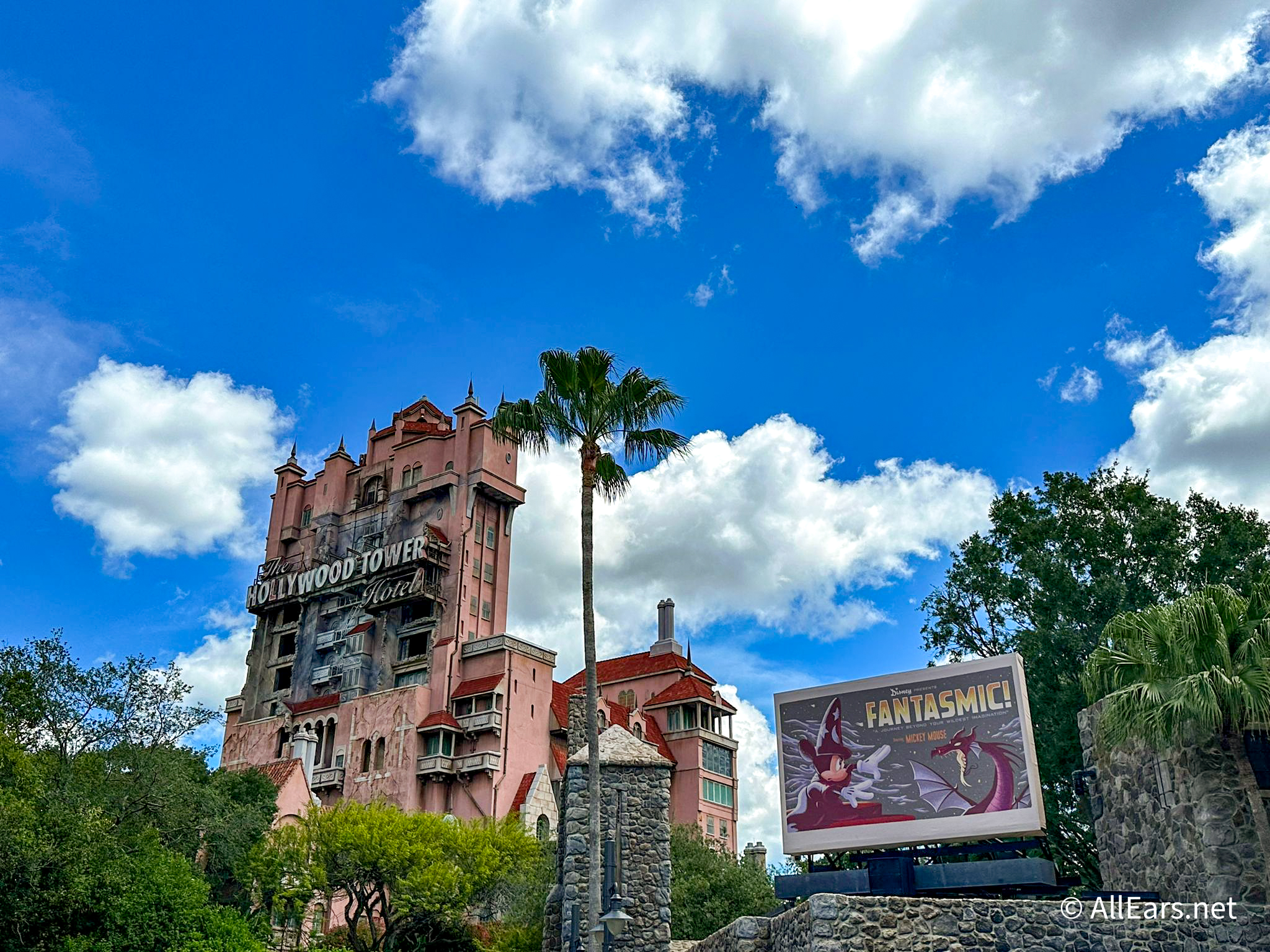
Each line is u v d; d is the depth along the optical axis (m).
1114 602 43.22
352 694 87.06
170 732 47.53
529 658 85.31
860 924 17.50
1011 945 17.86
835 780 24.58
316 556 98.88
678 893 42.50
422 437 97.00
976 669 23.91
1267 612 19.77
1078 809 39.25
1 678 43.75
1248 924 18.33
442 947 53.00
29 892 36.00
